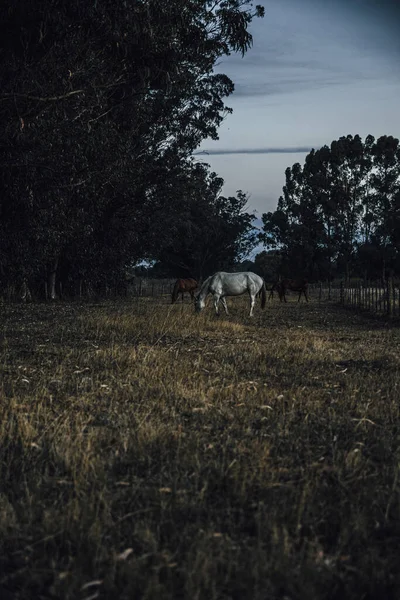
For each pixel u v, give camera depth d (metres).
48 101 22.06
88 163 28.12
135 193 41.91
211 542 3.99
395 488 4.96
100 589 3.55
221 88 43.19
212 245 85.06
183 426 7.10
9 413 7.58
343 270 84.75
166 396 8.69
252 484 5.07
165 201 44.75
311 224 84.81
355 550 4.04
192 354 13.31
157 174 42.59
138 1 22.41
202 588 3.49
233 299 44.88
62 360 12.21
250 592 3.46
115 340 15.81
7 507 4.52
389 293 26.06
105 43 23.45
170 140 43.16
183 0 23.84
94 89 23.56
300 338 16.64
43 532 4.18
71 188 28.14
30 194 25.66
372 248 78.50
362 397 8.73
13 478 5.29
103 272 43.50
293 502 4.72
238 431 6.79
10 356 12.77
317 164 85.81
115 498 4.78
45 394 8.77
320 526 4.38
